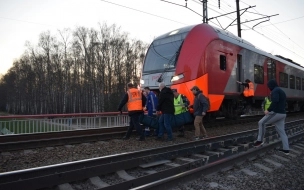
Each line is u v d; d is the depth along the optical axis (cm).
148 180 425
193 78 905
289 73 1792
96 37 4381
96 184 420
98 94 4059
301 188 452
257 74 1309
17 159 574
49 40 4891
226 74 1049
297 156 679
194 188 416
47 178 393
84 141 776
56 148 686
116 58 4288
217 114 1120
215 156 560
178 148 629
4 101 8175
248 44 1284
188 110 859
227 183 448
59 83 4722
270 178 489
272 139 814
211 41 972
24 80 5753
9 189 357
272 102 634
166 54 1012
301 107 2388
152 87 1016
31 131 940
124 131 931
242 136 834
